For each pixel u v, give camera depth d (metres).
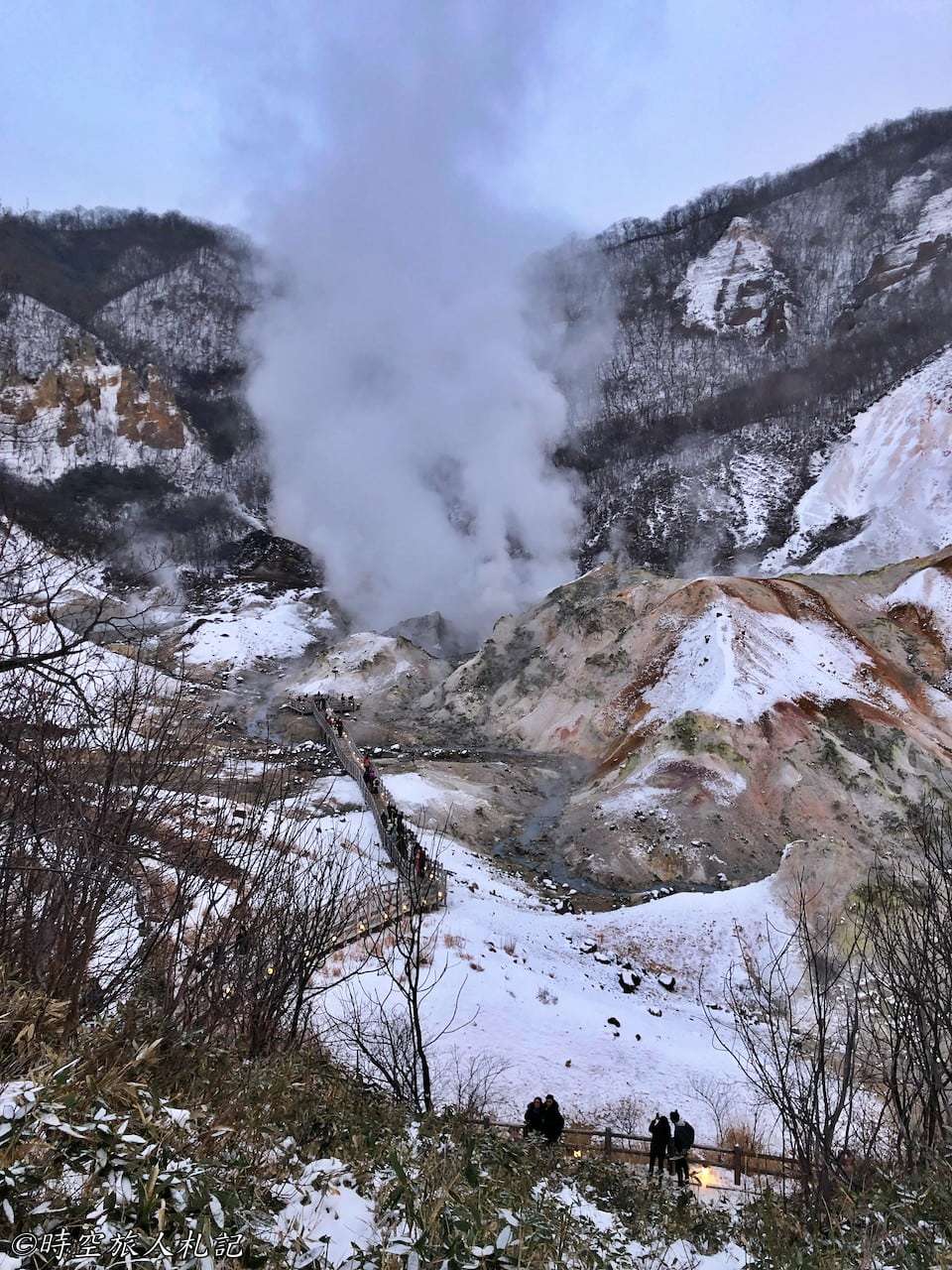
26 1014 4.80
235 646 86.88
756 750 43.88
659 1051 19.12
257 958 9.52
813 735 44.34
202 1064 6.05
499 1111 14.06
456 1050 16.05
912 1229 5.77
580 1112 15.01
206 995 8.36
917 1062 8.56
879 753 44.66
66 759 6.68
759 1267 6.37
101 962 7.77
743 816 40.16
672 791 41.59
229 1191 3.48
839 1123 9.56
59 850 6.50
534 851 40.81
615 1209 8.61
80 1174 3.18
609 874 37.47
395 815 28.73
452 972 19.69
